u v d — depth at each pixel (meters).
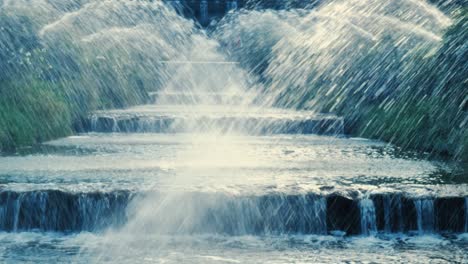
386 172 10.20
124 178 9.53
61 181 9.23
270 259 7.35
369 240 8.06
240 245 7.88
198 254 7.54
